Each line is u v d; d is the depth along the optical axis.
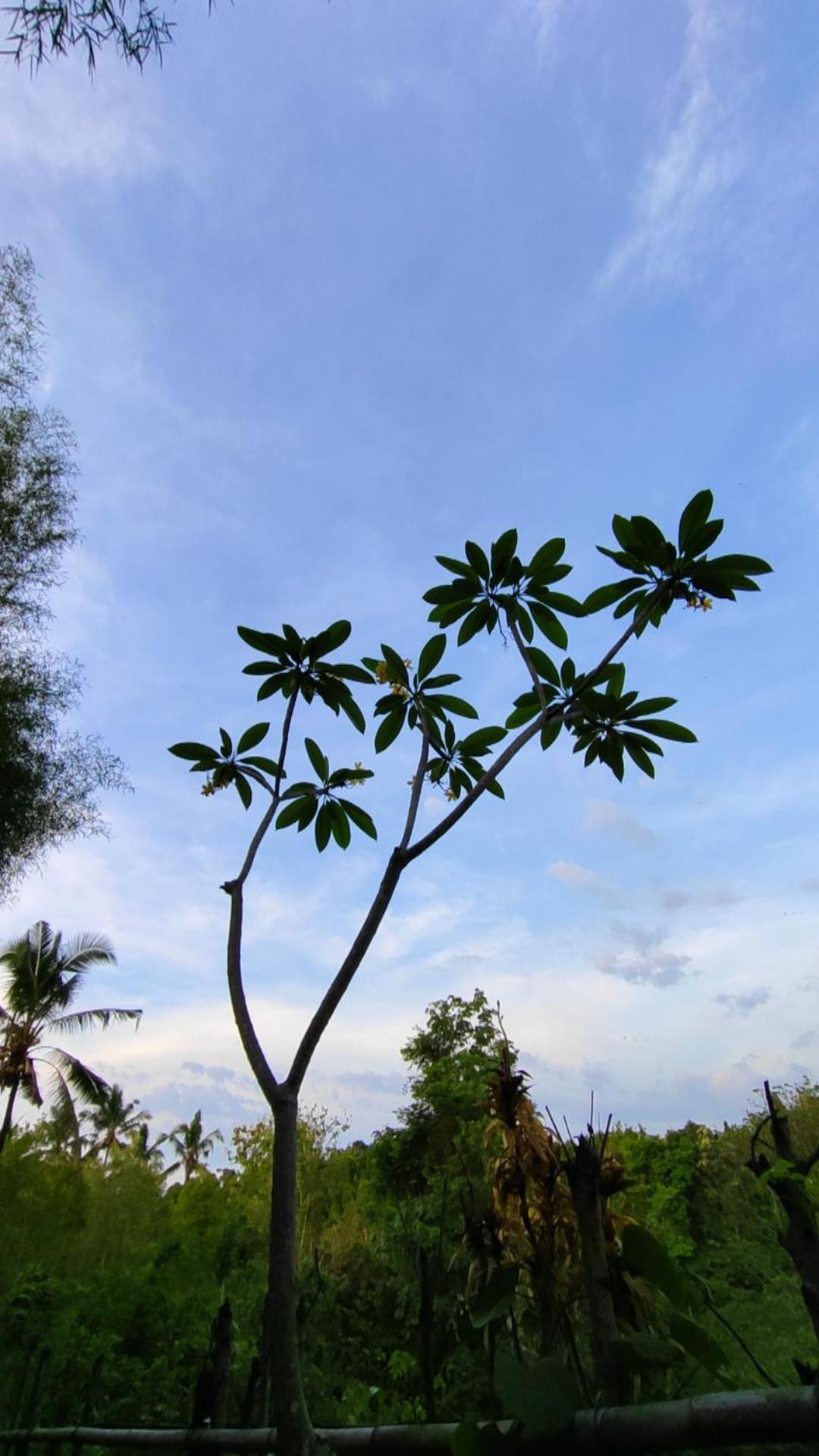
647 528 2.49
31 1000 16.33
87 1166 16.86
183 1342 10.84
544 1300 1.72
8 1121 15.23
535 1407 1.15
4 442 9.62
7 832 9.58
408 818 2.15
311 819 2.76
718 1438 0.98
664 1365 1.23
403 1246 7.96
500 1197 3.09
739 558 2.46
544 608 2.72
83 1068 16.98
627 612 2.67
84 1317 11.52
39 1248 14.02
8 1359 7.53
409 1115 16.56
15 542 9.46
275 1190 1.66
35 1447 3.99
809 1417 0.90
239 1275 14.62
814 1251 1.07
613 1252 1.58
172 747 2.70
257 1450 1.97
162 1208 17.94
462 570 2.70
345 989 1.86
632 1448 1.06
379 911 1.95
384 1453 1.48
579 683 2.56
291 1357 1.50
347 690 2.79
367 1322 6.37
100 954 17.36
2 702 9.17
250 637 2.71
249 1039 1.88
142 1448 2.47
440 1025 19.78
